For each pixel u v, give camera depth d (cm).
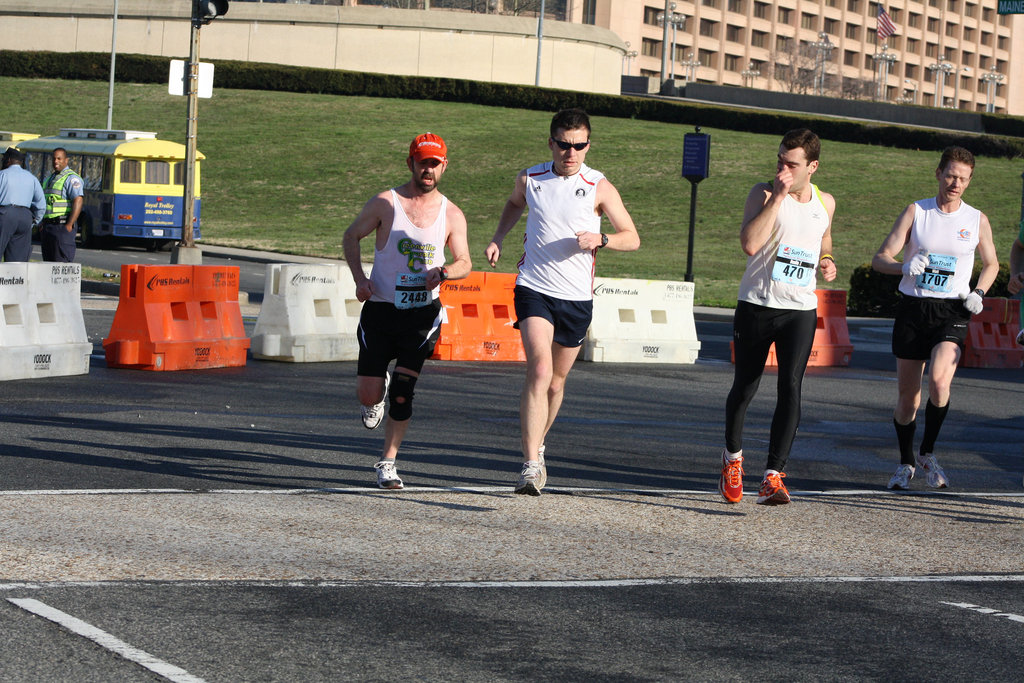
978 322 3153
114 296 3694
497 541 1080
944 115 13812
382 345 1264
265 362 2461
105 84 11631
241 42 12388
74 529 1051
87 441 1499
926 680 773
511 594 926
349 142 10012
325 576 949
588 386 2322
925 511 1295
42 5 12325
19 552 973
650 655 799
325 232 7294
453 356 2677
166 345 2247
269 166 9356
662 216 7981
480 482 1352
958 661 812
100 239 6325
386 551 1029
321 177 9081
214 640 795
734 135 10919
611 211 1264
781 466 1272
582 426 1831
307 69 11725
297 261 5772
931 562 1075
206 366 2320
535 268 1263
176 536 1045
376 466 1291
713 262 6406
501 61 12912
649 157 9662
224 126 10488
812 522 1212
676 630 855
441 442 1620
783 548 1101
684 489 1369
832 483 1458
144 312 2250
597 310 2798
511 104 11706
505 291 2769
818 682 759
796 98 14662
